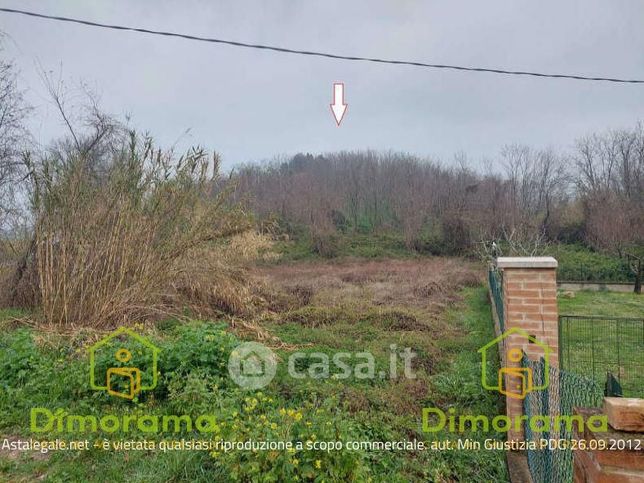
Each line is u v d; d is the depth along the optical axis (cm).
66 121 1043
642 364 618
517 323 366
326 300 1029
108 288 686
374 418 403
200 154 781
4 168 1009
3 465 316
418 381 500
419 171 2955
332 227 2502
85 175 731
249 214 901
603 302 1267
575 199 2403
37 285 801
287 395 446
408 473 337
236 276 905
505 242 2044
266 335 686
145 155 734
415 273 1636
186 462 314
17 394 414
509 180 2580
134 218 713
